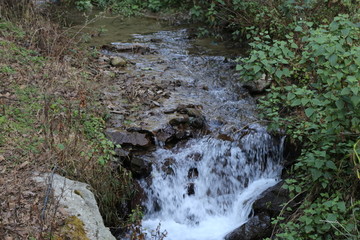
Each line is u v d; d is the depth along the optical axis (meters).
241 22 10.77
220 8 11.56
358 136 5.29
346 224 4.88
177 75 8.83
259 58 6.29
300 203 5.71
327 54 4.86
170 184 6.32
